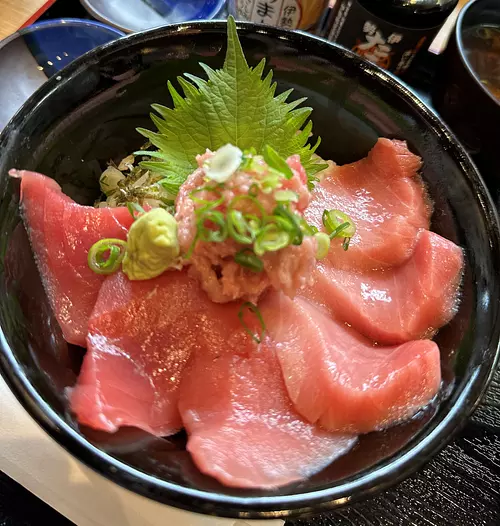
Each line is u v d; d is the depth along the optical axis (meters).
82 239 0.19
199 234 0.16
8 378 0.15
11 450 0.18
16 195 0.18
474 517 0.20
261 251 0.16
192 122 0.21
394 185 0.22
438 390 0.18
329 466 0.17
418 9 0.24
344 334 0.20
